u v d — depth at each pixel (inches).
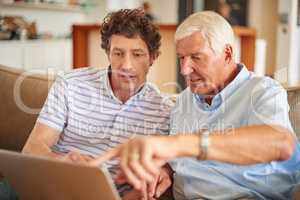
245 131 35.9
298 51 242.8
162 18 301.3
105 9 232.1
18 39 177.0
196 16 47.8
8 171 38.0
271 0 280.1
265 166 47.6
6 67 74.1
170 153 30.8
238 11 284.0
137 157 29.3
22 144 70.5
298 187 45.0
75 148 58.9
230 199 48.6
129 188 52.7
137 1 274.1
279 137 36.1
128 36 54.5
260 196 48.2
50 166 33.9
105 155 32.0
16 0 179.0
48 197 37.5
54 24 212.8
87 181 33.0
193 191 50.9
